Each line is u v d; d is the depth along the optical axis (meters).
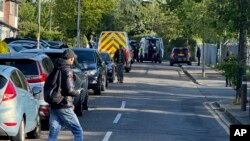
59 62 14.94
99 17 77.44
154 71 62.06
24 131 16.73
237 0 28.38
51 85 14.77
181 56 75.56
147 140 18.67
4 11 88.25
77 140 15.01
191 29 56.53
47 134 19.53
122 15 109.50
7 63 19.89
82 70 26.22
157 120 23.91
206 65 75.81
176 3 56.94
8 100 15.77
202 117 25.62
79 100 23.98
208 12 30.52
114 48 53.44
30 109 17.39
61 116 14.84
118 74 44.72
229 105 29.62
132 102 30.81
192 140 19.03
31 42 55.44
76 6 77.00
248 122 22.94
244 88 27.27
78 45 67.81
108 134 19.69
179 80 50.41
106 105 29.03
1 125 15.61
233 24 29.34
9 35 86.81
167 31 109.69
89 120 23.34
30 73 19.70
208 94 37.62
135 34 113.88
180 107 29.39
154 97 34.25
